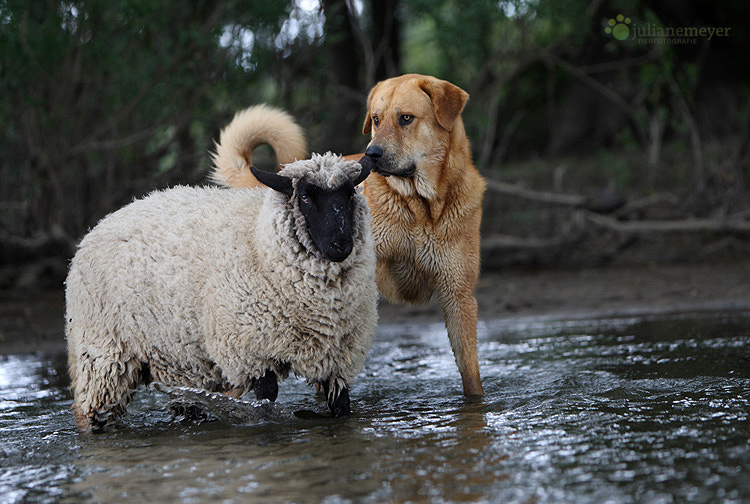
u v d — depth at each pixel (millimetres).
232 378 5023
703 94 19328
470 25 14797
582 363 6672
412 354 7680
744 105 19000
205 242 5043
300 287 4836
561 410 5062
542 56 16781
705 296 10102
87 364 5160
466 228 5984
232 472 4051
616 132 20953
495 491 3629
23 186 13359
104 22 13266
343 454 4297
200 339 5055
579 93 21703
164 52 13062
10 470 4305
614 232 14242
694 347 7020
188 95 14180
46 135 13148
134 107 13398
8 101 12211
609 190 14750
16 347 8766
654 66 17250
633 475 3781
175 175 14492
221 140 6398
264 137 6301
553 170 19047
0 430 5258
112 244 5223
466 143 6238
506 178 17766
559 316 9570
